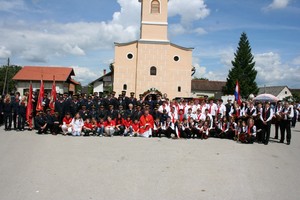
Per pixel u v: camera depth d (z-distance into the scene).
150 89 37.38
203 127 15.23
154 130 15.55
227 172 8.24
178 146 12.37
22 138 13.32
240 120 14.85
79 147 11.42
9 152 10.09
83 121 15.40
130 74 39.69
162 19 40.09
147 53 39.53
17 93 16.17
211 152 11.14
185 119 15.69
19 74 52.56
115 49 39.69
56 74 53.19
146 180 7.28
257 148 12.52
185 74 40.25
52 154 9.93
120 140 13.76
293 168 8.97
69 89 58.97
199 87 72.31
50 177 7.32
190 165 8.91
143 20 40.03
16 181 6.96
